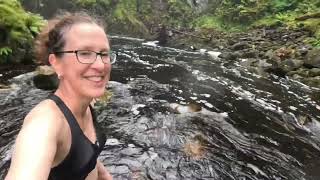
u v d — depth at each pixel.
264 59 4.76
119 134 1.98
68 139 0.51
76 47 0.51
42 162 0.43
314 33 5.49
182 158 1.75
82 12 0.60
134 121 2.20
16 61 3.56
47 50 0.54
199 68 4.25
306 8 7.52
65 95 0.54
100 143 0.61
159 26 9.81
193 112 2.45
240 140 2.04
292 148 1.97
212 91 3.12
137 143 1.88
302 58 4.41
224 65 4.54
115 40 7.49
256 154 1.87
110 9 9.89
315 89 3.33
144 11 10.43
